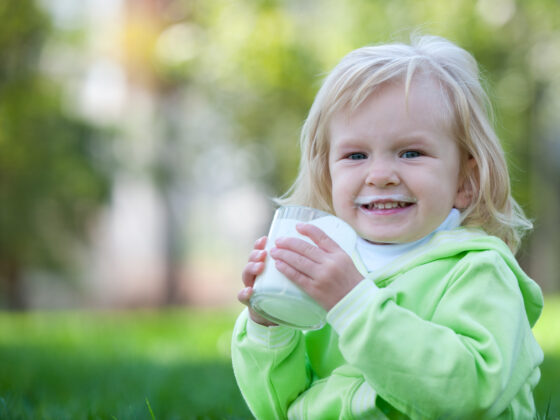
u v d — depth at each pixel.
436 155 2.16
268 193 14.80
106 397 4.29
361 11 11.88
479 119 2.27
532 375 2.20
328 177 2.40
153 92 17.34
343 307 1.96
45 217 15.82
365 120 2.17
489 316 2.00
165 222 20.91
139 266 23.98
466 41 11.04
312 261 1.99
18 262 15.95
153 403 3.83
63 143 15.75
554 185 15.17
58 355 6.95
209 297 26.91
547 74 12.27
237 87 13.69
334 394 2.15
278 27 12.82
